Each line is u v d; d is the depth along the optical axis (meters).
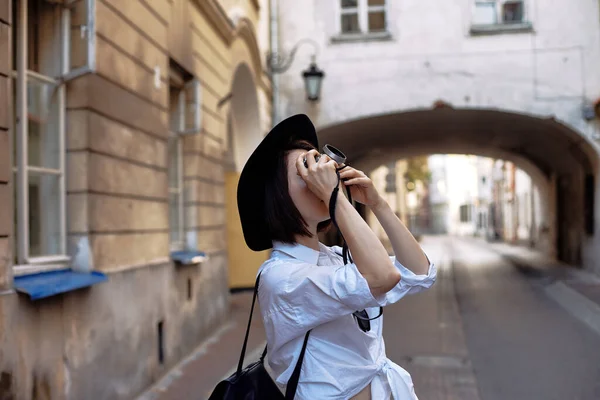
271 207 1.72
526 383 5.93
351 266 1.52
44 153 4.66
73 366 4.35
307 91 12.88
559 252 19.19
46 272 4.42
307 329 1.58
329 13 13.66
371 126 15.26
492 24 13.27
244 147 11.98
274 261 1.69
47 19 4.70
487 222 44.03
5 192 3.64
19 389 3.70
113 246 5.16
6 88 3.67
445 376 6.24
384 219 1.75
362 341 1.66
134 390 5.41
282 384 1.71
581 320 9.40
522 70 13.12
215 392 1.68
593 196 14.50
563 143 15.09
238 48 10.05
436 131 17.05
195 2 7.65
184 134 7.55
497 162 38.47
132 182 5.62
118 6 5.34
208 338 7.97
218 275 8.64
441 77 13.35
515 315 10.01
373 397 1.68
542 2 13.08
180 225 7.66
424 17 13.41
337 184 1.58
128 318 5.34
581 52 12.95
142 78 5.93
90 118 4.80
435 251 30.27
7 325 3.60
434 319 9.74
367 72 13.55
